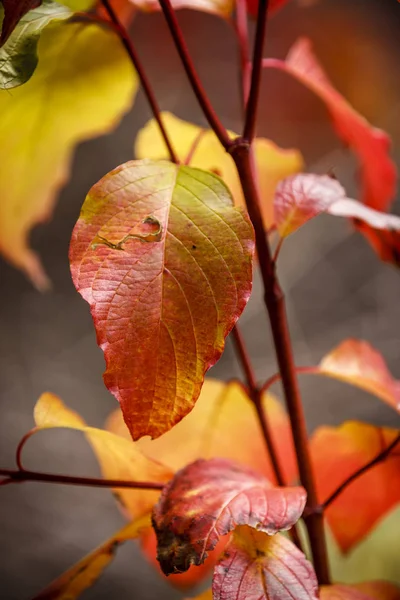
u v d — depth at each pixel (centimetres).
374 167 55
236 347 53
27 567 145
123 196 44
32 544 147
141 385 43
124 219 44
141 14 138
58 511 150
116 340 43
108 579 143
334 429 55
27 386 159
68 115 55
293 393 50
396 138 152
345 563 102
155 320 43
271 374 159
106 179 44
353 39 148
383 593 55
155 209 44
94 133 56
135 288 43
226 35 148
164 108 151
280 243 48
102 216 44
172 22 48
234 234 43
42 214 58
